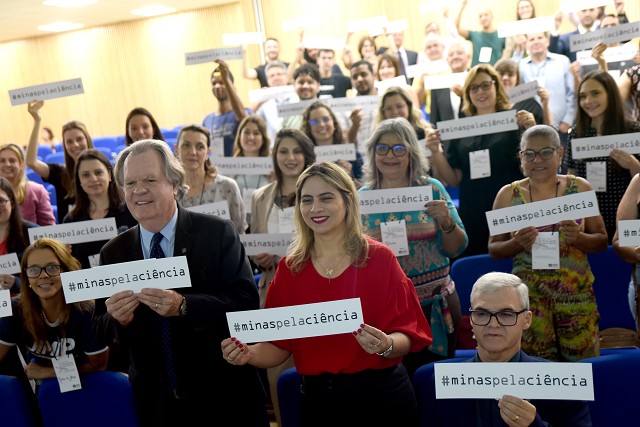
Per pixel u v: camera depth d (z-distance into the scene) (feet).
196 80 50.47
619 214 9.75
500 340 6.98
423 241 9.71
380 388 6.92
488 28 26.94
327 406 7.01
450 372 6.17
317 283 7.18
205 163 12.94
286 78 23.34
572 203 8.84
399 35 26.71
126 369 9.89
